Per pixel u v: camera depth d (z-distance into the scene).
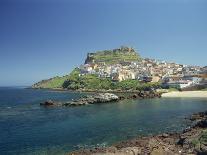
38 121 93.88
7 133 73.12
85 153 47.97
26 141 62.91
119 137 64.44
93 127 78.31
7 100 194.75
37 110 130.25
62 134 69.56
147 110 118.06
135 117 97.00
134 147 48.12
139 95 194.62
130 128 75.38
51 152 53.16
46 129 77.56
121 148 49.06
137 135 66.25
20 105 155.75
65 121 92.06
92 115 106.12
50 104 152.00
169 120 88.31
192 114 100.50
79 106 145.25
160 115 101.06
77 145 57.88
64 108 136.88
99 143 59.09
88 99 159.25
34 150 55.00
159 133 67.75
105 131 71.88
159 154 42.94
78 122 88.88
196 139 47.84
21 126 84.00
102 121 89.50
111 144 57.81
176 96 198.75
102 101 161.25
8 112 123.94
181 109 120.25
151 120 89.00
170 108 124.81
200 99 175.25
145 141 53.69
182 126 76.81
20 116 109.19
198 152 42.91
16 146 58.56
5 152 54.22
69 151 53.47
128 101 168.12
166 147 48.12
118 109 124.94
